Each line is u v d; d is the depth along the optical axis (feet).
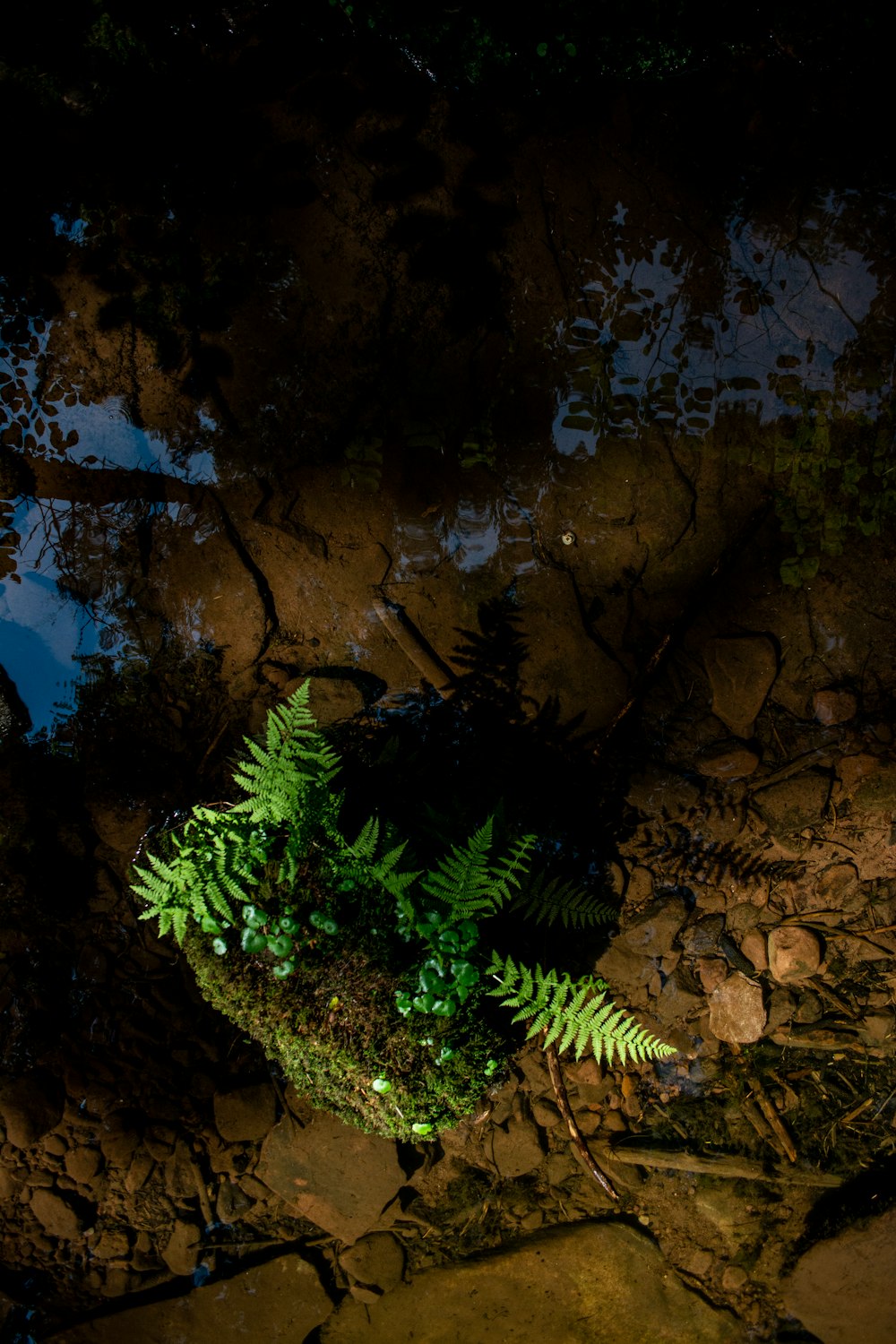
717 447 3.74
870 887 3.64
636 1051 3.09
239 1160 3.46
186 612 3.70
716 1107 3.52
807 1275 3.34
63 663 3.68
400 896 3.04
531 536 3.72
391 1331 3.33
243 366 3.74
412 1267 3.39
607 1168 3.47
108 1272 3.38
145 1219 3.42
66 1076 3.46
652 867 3.64
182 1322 3.33
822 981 3.59
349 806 3.44
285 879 3.07
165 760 3.62
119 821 3.57
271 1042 3.15
